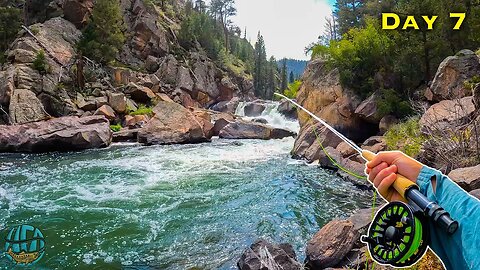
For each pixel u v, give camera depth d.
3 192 10.81
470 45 14.38
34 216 8.77
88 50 34.84
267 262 5.25
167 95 41.09
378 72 16.45
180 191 10.96
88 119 20.69
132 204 9.70
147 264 6.31
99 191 10.96
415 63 15.32
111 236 7.55
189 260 6.39
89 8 39.22
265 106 38.69
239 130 23.73
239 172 13.45
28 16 39.28
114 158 16.39
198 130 21.67
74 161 15.63
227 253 6.64
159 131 21.08
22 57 28.55
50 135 17.89
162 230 7.85
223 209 9.20
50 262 6.41
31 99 23.91
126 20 46.06
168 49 48.19
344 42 17.47
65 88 28.31
